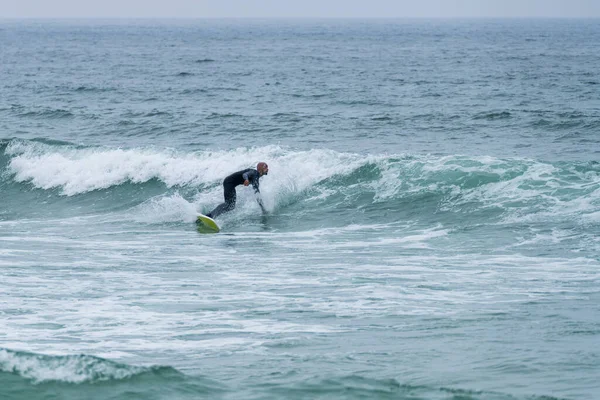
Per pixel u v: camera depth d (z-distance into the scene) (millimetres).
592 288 42594
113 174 80062
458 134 103625
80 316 37594
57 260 52312
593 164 67562
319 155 75500
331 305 39844
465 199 65125
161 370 26141
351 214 66000
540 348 31188
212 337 33781
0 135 110500
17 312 38312
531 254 51375
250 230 63094
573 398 24781
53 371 25328
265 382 26203
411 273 47281
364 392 24984
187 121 116750
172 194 75438
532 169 67500
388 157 72938
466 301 40375
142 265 50750
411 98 145750
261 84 179375
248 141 100312
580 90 156625
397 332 34344
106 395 24141
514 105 132375
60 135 109625
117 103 145500
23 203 78312
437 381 26844
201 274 47938
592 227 56375
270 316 37625
